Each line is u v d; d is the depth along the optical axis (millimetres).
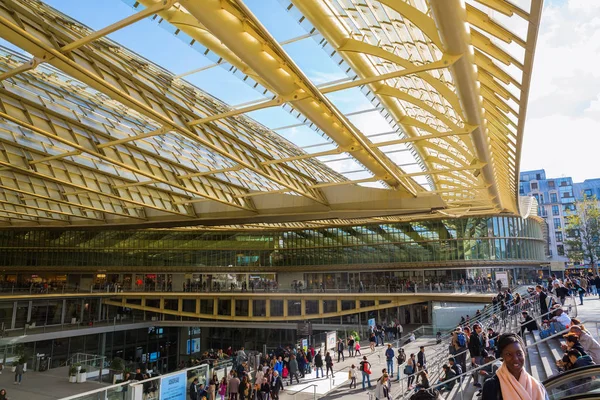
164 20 13844
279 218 36531
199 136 20250
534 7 8969
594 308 21969
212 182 30641
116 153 23281
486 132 18938
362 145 20453
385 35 16828
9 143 22141
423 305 48844
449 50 11742
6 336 39500
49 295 46812
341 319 48312
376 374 23969
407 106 22656
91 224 43250
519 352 3648
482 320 24047
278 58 13086
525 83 12523
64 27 14469
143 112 17125
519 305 21906
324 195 33438
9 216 43062
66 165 26906
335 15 13992
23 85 18406
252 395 19938
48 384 26516
